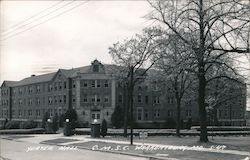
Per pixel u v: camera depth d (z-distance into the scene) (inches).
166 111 3191.4
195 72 1074.7
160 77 1733.5
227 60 1178.0
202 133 1158.3
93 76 2901.1
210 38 1028.5
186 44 1039.6
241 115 3624.5
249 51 932.6
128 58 1804.9
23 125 2817.4
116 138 1528.1
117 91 2901.1
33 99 3604.8
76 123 2778.1
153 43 1749.5
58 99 3166.8
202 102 1139.3
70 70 3240.7
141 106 3073.3
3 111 4242.1
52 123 2149.4
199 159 820.0
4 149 1175.0
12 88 4089.6
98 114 2866.6
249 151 936.9
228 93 1684.3
